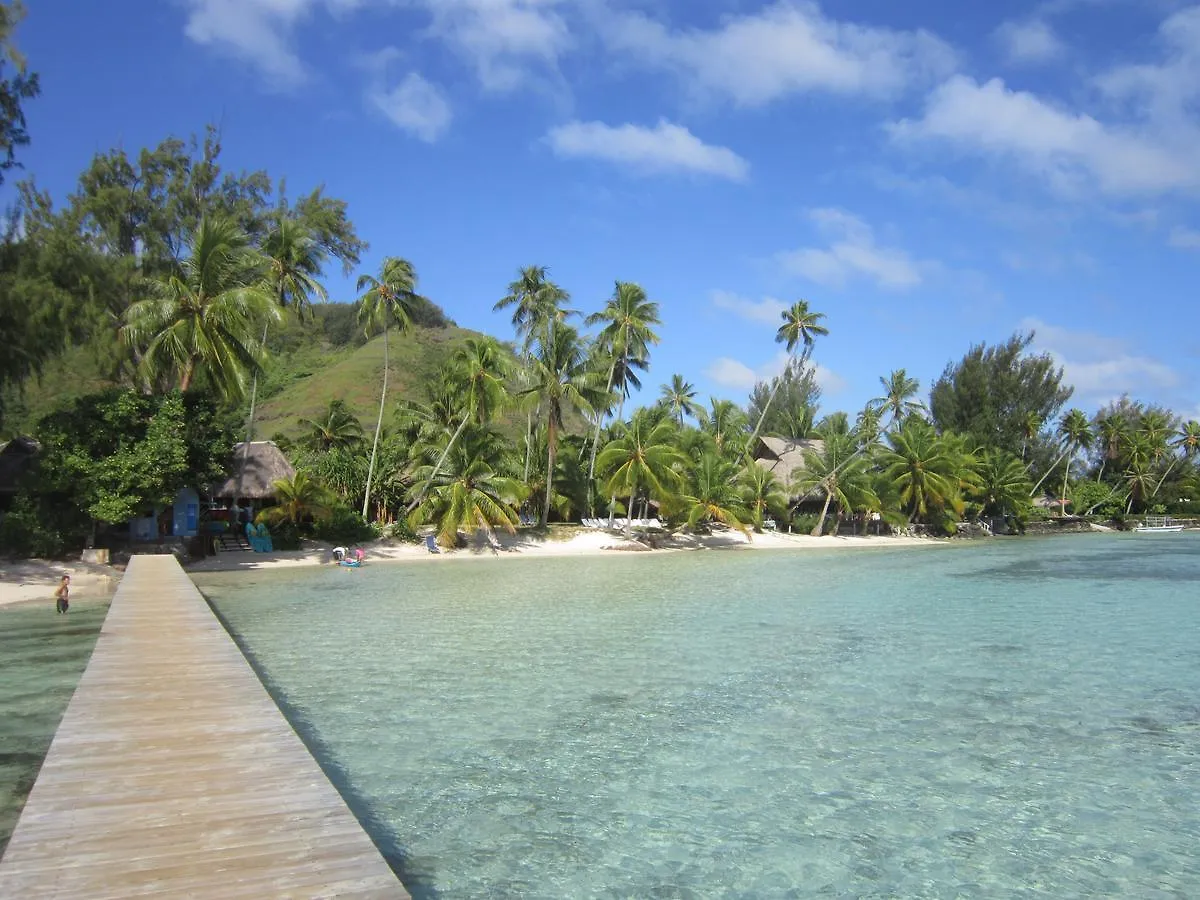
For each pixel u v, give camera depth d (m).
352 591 27.70
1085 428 87.38
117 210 36.69
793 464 67.56
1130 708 12.75
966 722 11.95
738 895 6.91
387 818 8.42
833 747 10.77
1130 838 8.10
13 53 21.86
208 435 31.62
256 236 42.03
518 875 7.21
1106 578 34.16
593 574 34.66
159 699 9.73
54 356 28.48
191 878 5.29
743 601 25.53
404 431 53.06
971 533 71.31
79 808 6.45
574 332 47.75
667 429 49.69
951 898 6.92
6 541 27.84
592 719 11.98
